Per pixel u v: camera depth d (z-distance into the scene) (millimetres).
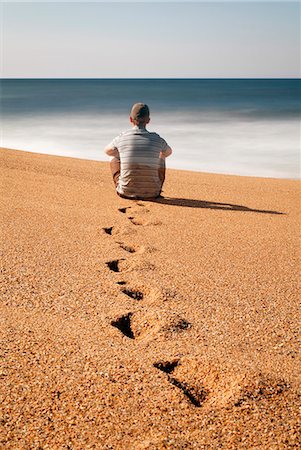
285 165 12078
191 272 3277
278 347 2336
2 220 4250
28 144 15438
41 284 2916
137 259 3445
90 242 3807
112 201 5418
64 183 6348
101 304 2689
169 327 2432
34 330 2338
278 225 4742
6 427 1684
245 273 3324
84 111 30734
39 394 1855
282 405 1840
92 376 1975
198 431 1703
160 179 5707
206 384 2004
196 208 5328
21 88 106875
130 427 1712
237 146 15242
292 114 28703
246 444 1648
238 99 50438
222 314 2652
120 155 5504
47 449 1599
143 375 1994
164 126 21781
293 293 3004
